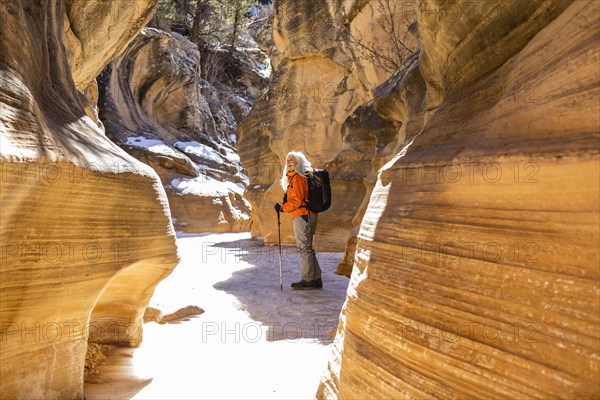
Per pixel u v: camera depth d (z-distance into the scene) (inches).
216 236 630.5
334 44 466.0
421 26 128.2
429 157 87.7
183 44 1084.5
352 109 475.5
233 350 143.9
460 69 114.7
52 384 92.7
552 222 57.9
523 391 54.4
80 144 102.7
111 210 104.4
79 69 218.8
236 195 833.5
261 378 121.3
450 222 73.1
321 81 502.6
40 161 81.2
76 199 93.4
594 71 61.0
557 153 59.5
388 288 79.7
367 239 96.5
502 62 96.3
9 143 75.9
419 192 84.5
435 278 71.3
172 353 139.6
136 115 826.8
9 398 84.2
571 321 52.4
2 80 82.4
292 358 136.9
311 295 225.1
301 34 495.8
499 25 95.3
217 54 1371.8
